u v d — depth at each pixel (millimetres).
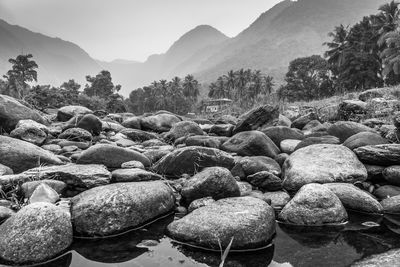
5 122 9922
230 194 5766
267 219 4754
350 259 3994
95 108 56250
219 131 11922
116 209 4820
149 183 5648
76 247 4359
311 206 5234
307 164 6801
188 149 7547
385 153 6535
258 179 6633
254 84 101312
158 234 4785
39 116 11258
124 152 7691
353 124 9188
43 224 4121
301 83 70250
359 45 55938
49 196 5266
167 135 11367
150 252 4270
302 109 17047
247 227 4461
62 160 7992
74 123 11648
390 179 6332
